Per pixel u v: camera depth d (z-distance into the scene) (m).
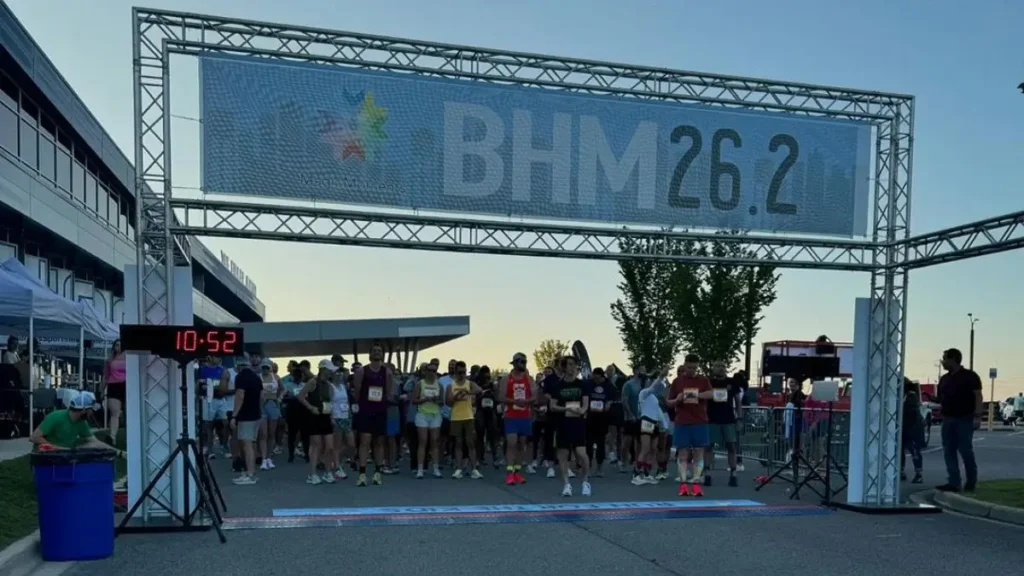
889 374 10.90
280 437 18.02
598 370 13.63
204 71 9.05
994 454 20.53
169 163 8.84
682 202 10.52
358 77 9.52
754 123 10.73
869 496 10.75
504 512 9.92
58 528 7.26
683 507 10.47
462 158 9.82
